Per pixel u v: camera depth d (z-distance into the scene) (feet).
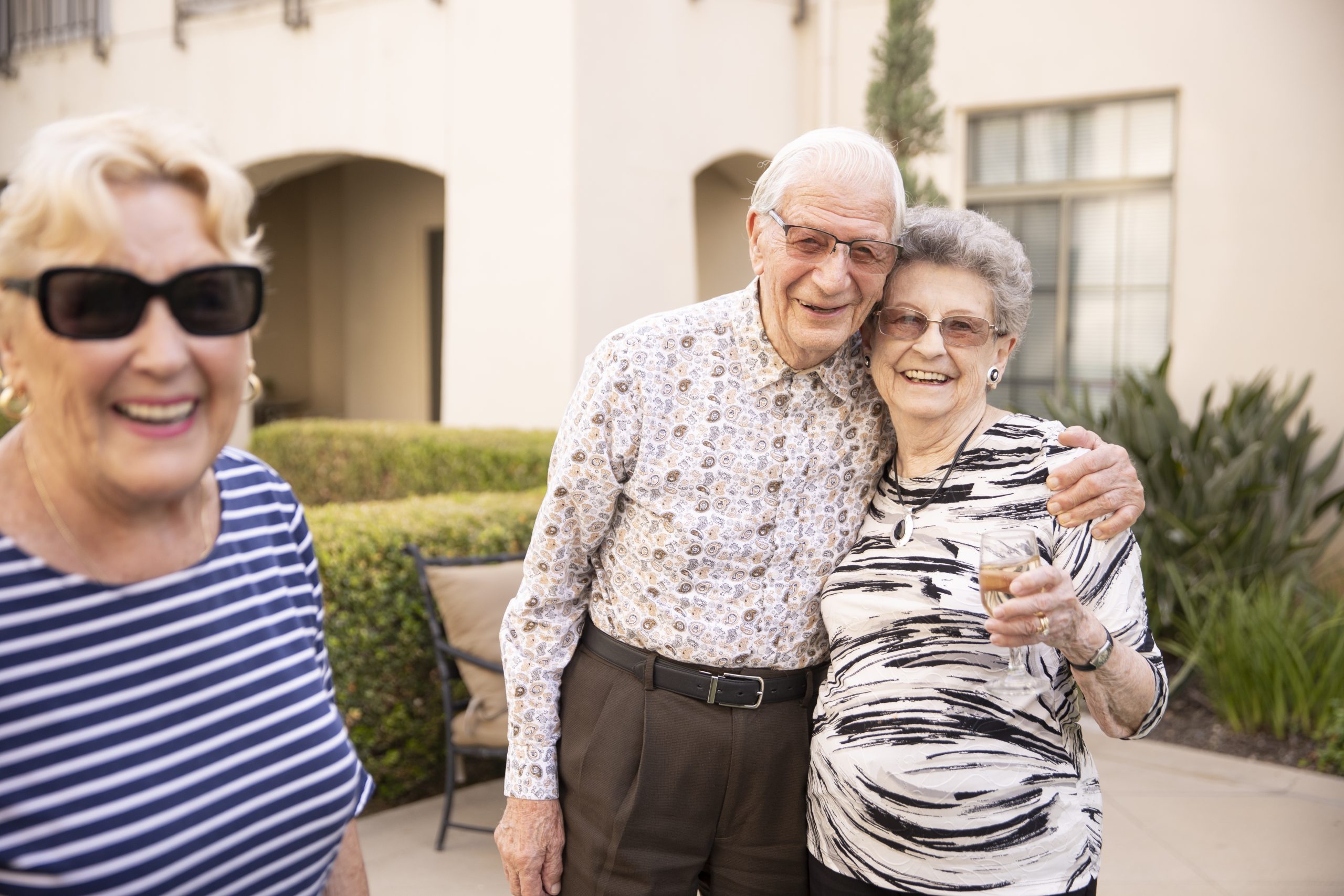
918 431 5.40
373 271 32.58
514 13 20.36
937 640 5.10
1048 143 21.11
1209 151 19.42
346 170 32.91
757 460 5.50
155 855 3.20
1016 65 21.03
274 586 3.83
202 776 3.33
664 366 5.46
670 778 5.64
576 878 5.85
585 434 5.49
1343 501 16.10
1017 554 4.41
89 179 2.94
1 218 3.01
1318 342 18.74
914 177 15.06
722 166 25.17
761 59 23.17
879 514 5.56
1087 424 16.34
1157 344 20.38
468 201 21.31
